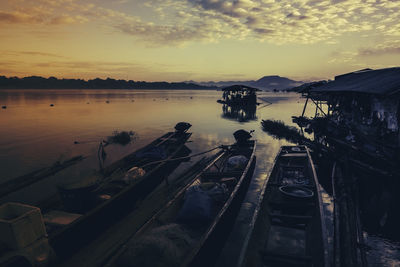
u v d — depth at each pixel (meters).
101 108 48.69
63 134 22.70
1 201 9.09
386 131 11.36
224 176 9.45
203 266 5.04
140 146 18.16
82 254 5.88
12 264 4.53
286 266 4.79
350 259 4.94
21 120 31.86
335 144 13.64
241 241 6.55
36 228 4.99
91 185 7.25
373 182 9.06
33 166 13.69
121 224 7.23
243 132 15.81
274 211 7.10
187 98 88.50
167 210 6.77
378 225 6.71
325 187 9.69
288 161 11.47
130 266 4.59
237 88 49.94
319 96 26.28
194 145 17.61
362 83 12.91
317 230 5.41
